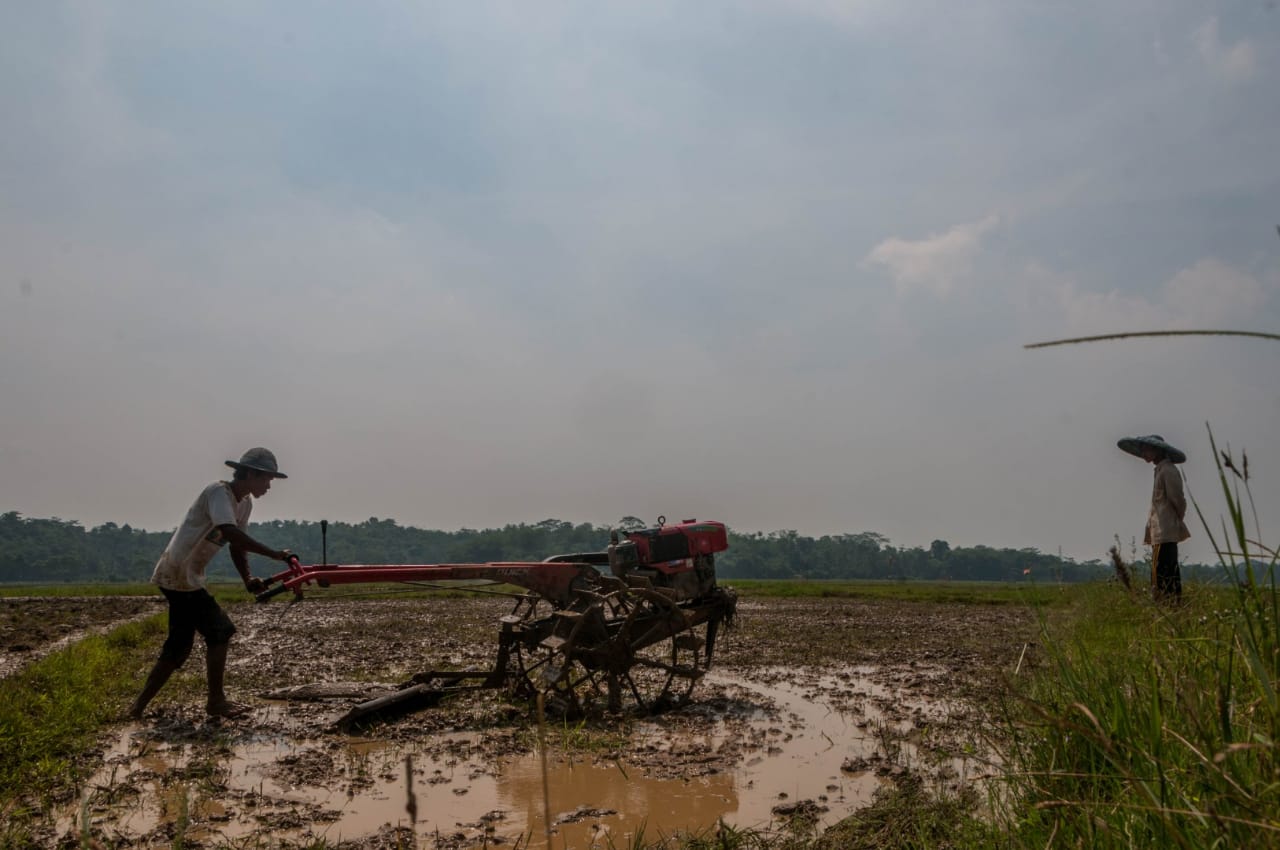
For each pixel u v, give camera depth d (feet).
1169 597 18.92
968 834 13.84
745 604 74.90
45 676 27.86
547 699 27.02
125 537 530.68
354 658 39.01
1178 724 10.95
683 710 27.48
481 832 16.62
